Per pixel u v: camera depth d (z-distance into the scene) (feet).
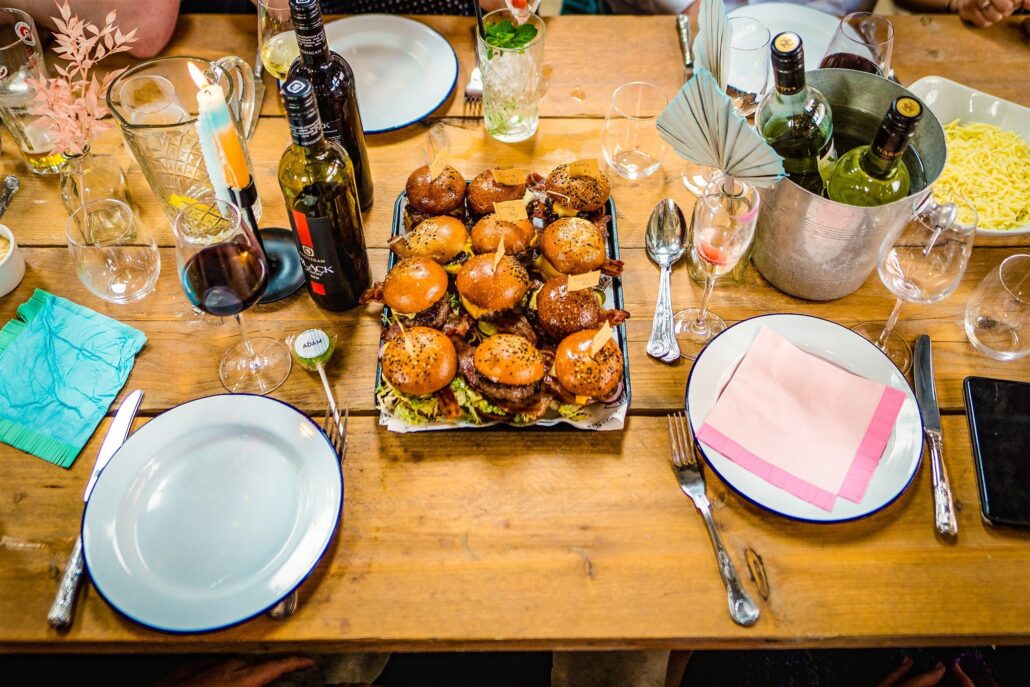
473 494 3.10
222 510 2.98
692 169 4.24
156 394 3.41
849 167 3.27
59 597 2.81
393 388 3.17
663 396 3.37
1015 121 4.15
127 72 3.98
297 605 2.83
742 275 3.81
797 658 4.48
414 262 3.33
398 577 2.89
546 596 2.84
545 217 3.76
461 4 5.73
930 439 3.16
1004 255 3.84
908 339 3.54
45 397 3.37
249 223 3.43
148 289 3.65
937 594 2.83
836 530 2.98
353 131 3.69
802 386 3.20
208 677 3.66
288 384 3.43
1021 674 4.43
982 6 4.85
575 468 3.17
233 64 4.07
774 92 3.37
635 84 4.10
